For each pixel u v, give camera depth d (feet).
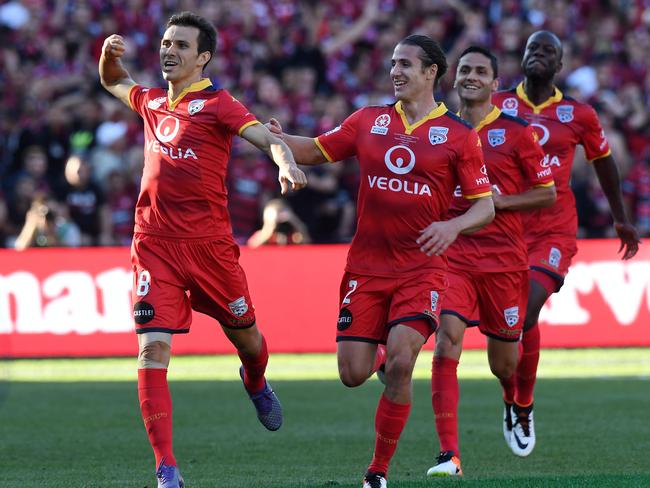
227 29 211.82
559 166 91.09
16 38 212.64
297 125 197.57
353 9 222.07
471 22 219.41
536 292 87.97
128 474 74.79
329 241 183.21
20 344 150.61
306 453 83.76
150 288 66.44
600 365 145.79
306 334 155.02
